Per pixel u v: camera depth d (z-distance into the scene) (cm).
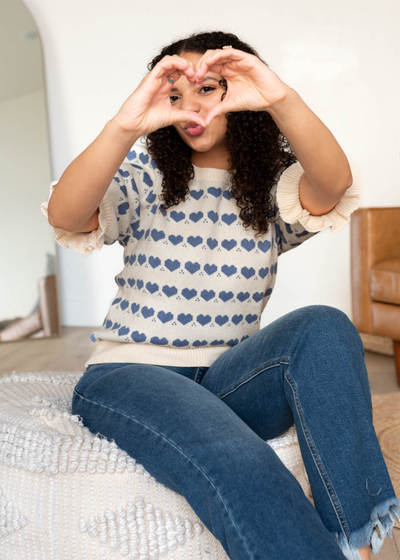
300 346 85
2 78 336
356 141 337
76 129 354
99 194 87
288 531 67
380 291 245
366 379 88
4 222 338
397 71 328
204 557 84
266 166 105
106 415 91
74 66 349
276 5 333
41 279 341
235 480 71
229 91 82
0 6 335
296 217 100
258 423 94
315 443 80
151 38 342
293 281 351
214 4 337
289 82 338
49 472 87
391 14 324
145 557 82
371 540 79
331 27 330
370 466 81
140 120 79
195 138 100
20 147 340
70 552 86
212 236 104
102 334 106
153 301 103
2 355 300
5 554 93
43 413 103
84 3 343
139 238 106
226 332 105
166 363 101
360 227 256
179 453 78
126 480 85
